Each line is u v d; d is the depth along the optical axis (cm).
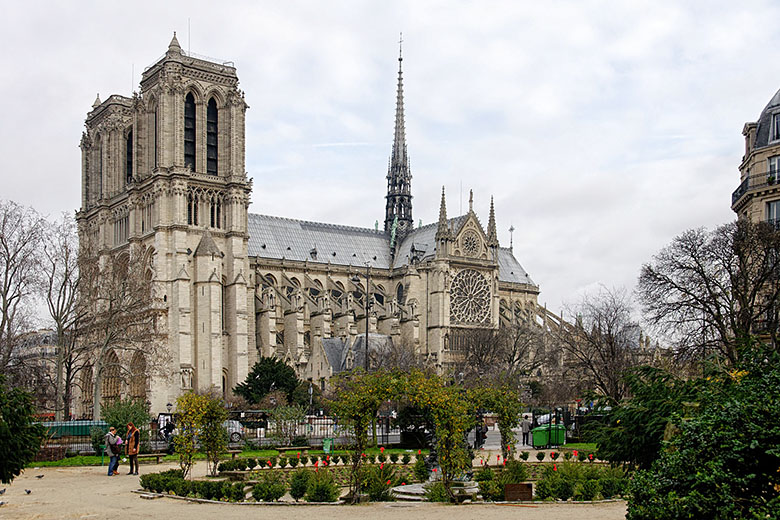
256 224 18938
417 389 4431
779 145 8100
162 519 3647
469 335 18300
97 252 17400
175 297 15425
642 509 2655
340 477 5725
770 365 3130
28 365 10925
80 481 5488
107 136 17950
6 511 3966
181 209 15750
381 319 18112
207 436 5803
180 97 16050
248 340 16662
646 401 3828
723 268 8075
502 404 6041
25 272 10481
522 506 4078
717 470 2581
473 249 19300
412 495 4722
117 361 15075
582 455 6462
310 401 13912
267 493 4400
